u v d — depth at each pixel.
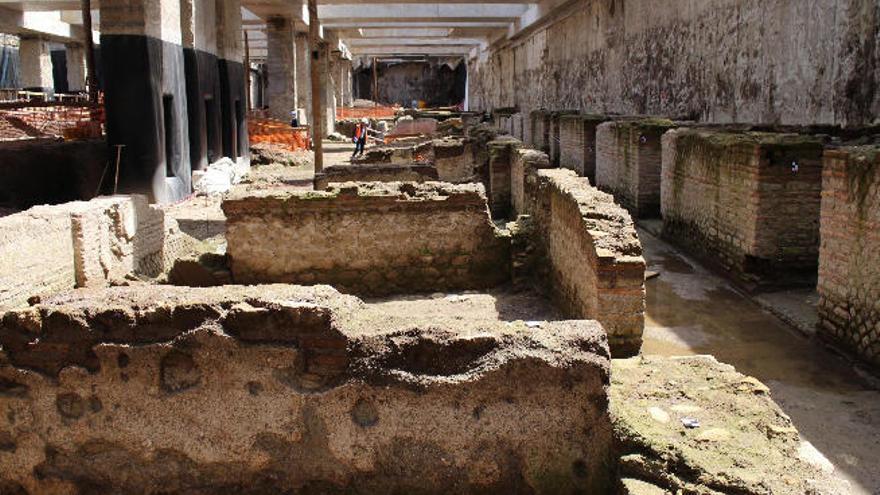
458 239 7.74
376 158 15.26
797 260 7.75
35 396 3.53
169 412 3.45
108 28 12.09
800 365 5.83
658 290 8.04
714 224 8.84
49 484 3.58
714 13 13.32
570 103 24.41
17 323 3.49
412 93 59.25
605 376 3.20
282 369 3.36
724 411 3.19
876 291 5.56
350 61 47.22
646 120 12.99
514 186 11.59
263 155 20.81
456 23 30.92
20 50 28.19
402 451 3.31
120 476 3.53
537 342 3.23
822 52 9.95
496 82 39.09
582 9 22.62
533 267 7.75
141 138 12.40
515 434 3.25
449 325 3.35
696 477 2.82
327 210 7.57
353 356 3.31
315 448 3.38
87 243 7.14
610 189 14.00
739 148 8.02
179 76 13.78
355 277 7.70
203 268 7.58
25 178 12.29
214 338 3.37
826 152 6.17
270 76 25.44
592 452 3.23
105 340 3.45
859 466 4.25
